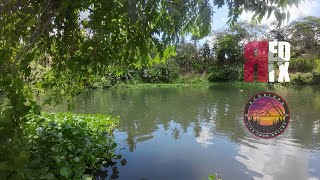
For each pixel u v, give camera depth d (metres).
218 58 27.05
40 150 3.19
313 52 21.97
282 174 3.84
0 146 2.21
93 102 11.95
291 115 7.28
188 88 19.69
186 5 2.23
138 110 9.67
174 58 27.28
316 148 4.86
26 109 2.36
